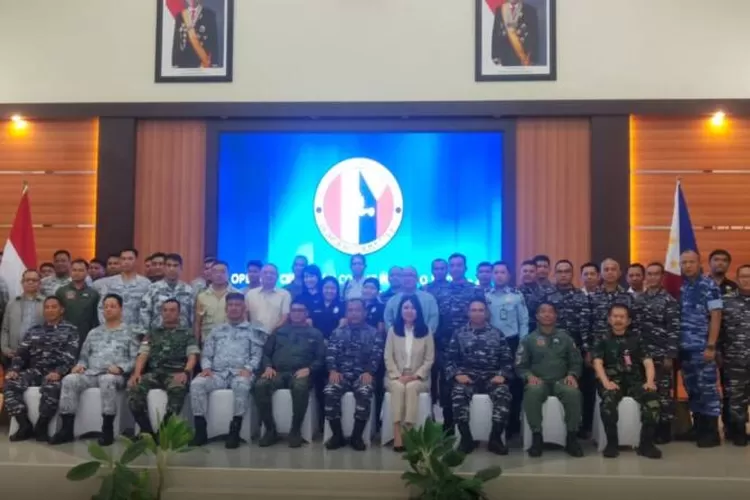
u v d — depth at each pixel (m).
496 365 5.67
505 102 7.59
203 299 6.36
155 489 4.79
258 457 5.18
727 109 7.45
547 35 7.63
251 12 7.85
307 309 6.17
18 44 8.00
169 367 5.82
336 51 7.75
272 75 7.78
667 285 6.64
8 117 7.93
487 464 5.01
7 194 8.00
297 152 7.80
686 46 7.55
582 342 5.95
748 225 7.50
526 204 7.61
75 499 4.81
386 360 5.72
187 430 4.84
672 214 7.54
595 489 4.62
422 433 4.62
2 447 5.46
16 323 6.45
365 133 7.76
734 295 5.73
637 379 5.52
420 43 7.70
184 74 7.84
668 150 7.59
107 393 5.63
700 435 5.70
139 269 7.80
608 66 7.59
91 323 6.38
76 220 7.91
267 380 5.66
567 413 5.34
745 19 7.53
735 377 5.62
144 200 7.87
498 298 6.15
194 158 7.86
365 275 7.68
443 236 7.65
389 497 4.64
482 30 7.66
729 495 4.54
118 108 7.83
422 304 6.09
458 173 7.68
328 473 4.75
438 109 7.61
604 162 7.52
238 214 7.78
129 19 7.94
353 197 7.73
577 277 7.52
